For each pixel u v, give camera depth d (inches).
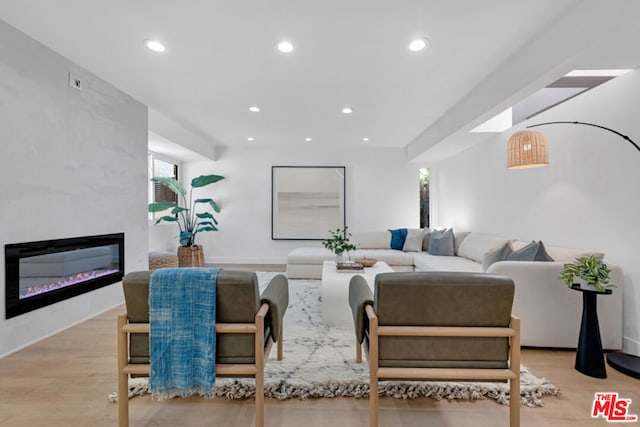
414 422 57.2
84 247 109.7
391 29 83.0
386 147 237.9
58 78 98.6
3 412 58.9
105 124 119.4
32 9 75.9
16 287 85.7
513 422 51.5
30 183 89.8
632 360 77.5
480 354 52.4
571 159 105.7
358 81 116.0
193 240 222.8
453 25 81.0
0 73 81.4
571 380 71.3
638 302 82.5
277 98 134.3
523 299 86.7
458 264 145.6
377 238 206.4
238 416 59.0
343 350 85.7
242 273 52.7
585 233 99.8
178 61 101.7
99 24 81.9
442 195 224.2
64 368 75.9
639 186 82.7
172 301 51.7
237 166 238.8
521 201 133.5
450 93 128.0
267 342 60.7
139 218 140.6
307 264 178.7
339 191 238.2
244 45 91.5
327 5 73.5
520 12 75.7
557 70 81.9
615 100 89.1
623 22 63.7
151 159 206.4
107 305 121.0
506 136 144.7
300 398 64.2
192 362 52.2
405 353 52.8
